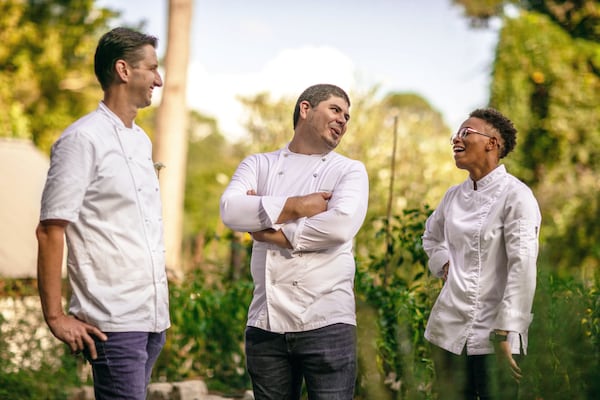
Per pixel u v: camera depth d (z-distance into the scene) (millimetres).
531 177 9602
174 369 5121
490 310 2807
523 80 9492
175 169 11133
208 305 5031
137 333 2572
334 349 2742
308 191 2867
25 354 5145
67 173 2482
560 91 9469
